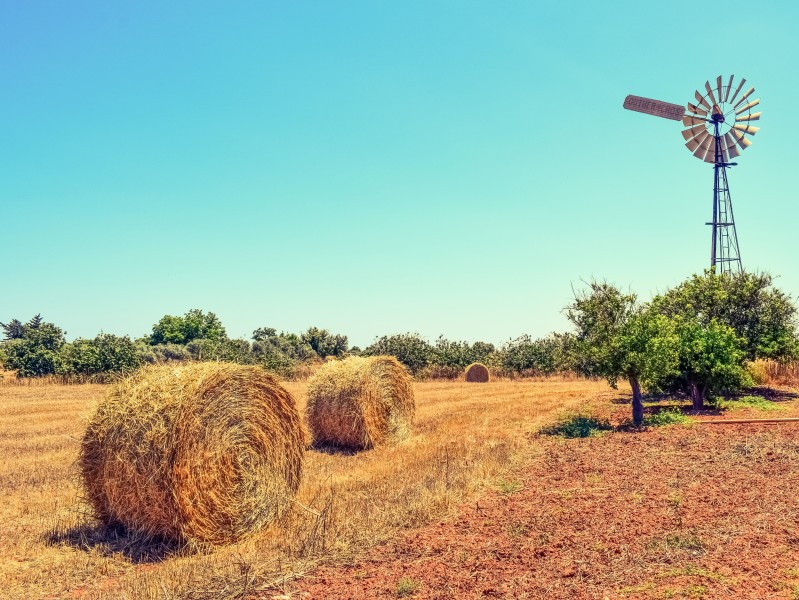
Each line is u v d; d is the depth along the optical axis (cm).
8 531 918
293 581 695
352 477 1229
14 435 1744
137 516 877
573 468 1216
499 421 1936
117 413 895
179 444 856
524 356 4191
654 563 694
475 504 977
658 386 2045
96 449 906
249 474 953
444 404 2448
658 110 3388
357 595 645
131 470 861
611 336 1712
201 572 736
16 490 1146
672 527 814
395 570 713
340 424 1584
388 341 4328
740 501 919
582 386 3238
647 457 1284
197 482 876
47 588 713
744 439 1412
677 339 1805
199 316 6919
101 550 848
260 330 6209
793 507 877
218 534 893
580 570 684
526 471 1213
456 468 1205
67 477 1238
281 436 1015
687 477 1090
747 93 3231
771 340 2305
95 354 3716
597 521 857
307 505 1015
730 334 2016
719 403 2036
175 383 904
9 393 2980
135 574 754
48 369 3816
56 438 1692
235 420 941
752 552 706
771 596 586
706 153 3284
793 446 1295
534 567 703
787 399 2214
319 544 798
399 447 1582
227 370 945
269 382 1004
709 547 731
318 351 5997
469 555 748
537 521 872
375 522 880
